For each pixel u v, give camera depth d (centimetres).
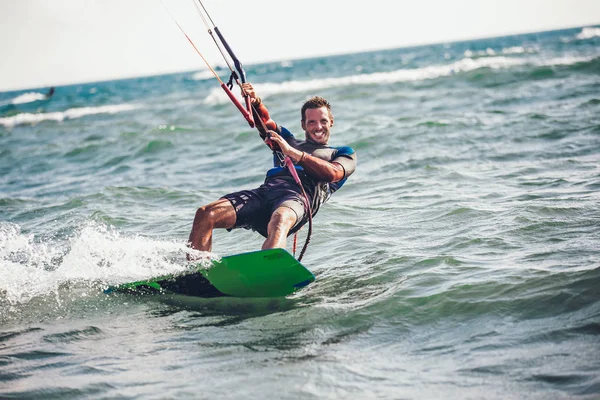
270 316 859
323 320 822
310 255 1158
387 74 7031
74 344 813
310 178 1036
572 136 2144
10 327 890
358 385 636
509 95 3628
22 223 1650
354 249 1149
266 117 1071
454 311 797
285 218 960
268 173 1061
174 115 5069
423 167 1909
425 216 1316
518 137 2230
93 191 2125
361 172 1966
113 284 1004
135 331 844
